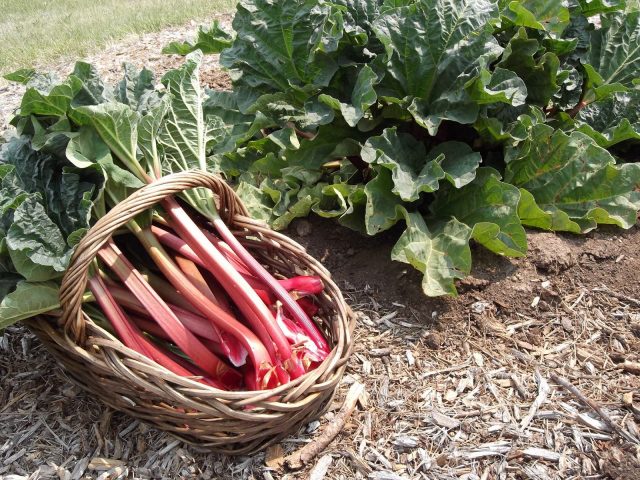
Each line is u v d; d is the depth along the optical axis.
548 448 0.71
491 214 0.89
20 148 0.79
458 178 0.86
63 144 0.77
